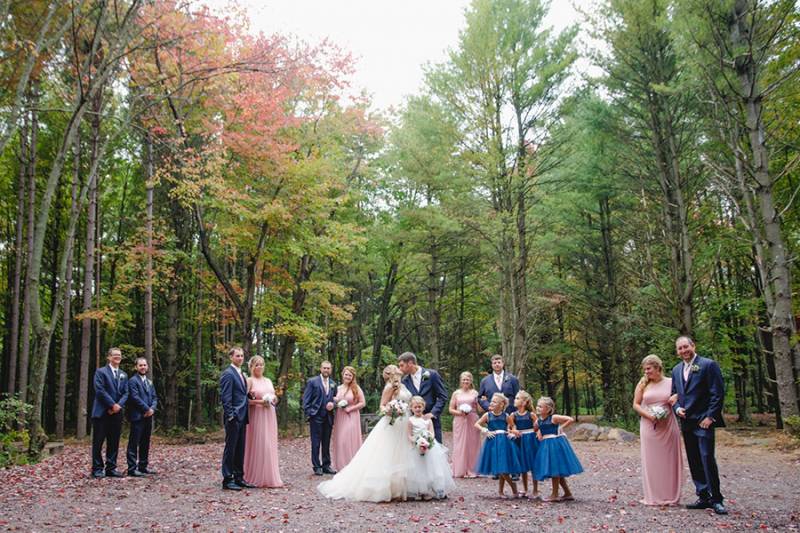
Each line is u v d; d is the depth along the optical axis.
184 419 27.98
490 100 17.20
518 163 17.02
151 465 10.50
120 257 21.34
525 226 18.19
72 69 12.01
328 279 22.98
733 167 15.61
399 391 7.23
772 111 14.80
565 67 17.03
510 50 17.41
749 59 12.56
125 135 19.75
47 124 19.42
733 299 18.64
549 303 20.88
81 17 11.12
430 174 19.56
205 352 27.19
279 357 21.66
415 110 19.75
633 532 5.07
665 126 16.14
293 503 6.67
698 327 18.12
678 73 15.12
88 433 21.47
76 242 22.97
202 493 7.34
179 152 15.05
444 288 24.95
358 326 26.69
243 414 7.88
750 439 13.87
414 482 6.79
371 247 22.33
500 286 18.08
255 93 14.01
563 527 5.32
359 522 5.62
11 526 5.39
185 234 20.91
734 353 19.84
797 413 12.41
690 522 5.45
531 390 29.27
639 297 18.84
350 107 18.23
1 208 21.50
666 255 18.20
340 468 9.60
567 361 29.09
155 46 11.84
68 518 5.79
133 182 23.19
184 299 23.25
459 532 5.16
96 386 8.69
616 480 8.67
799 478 8.45
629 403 21.73
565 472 6.61
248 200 15.17
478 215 16.89
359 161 19.89
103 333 24.72
